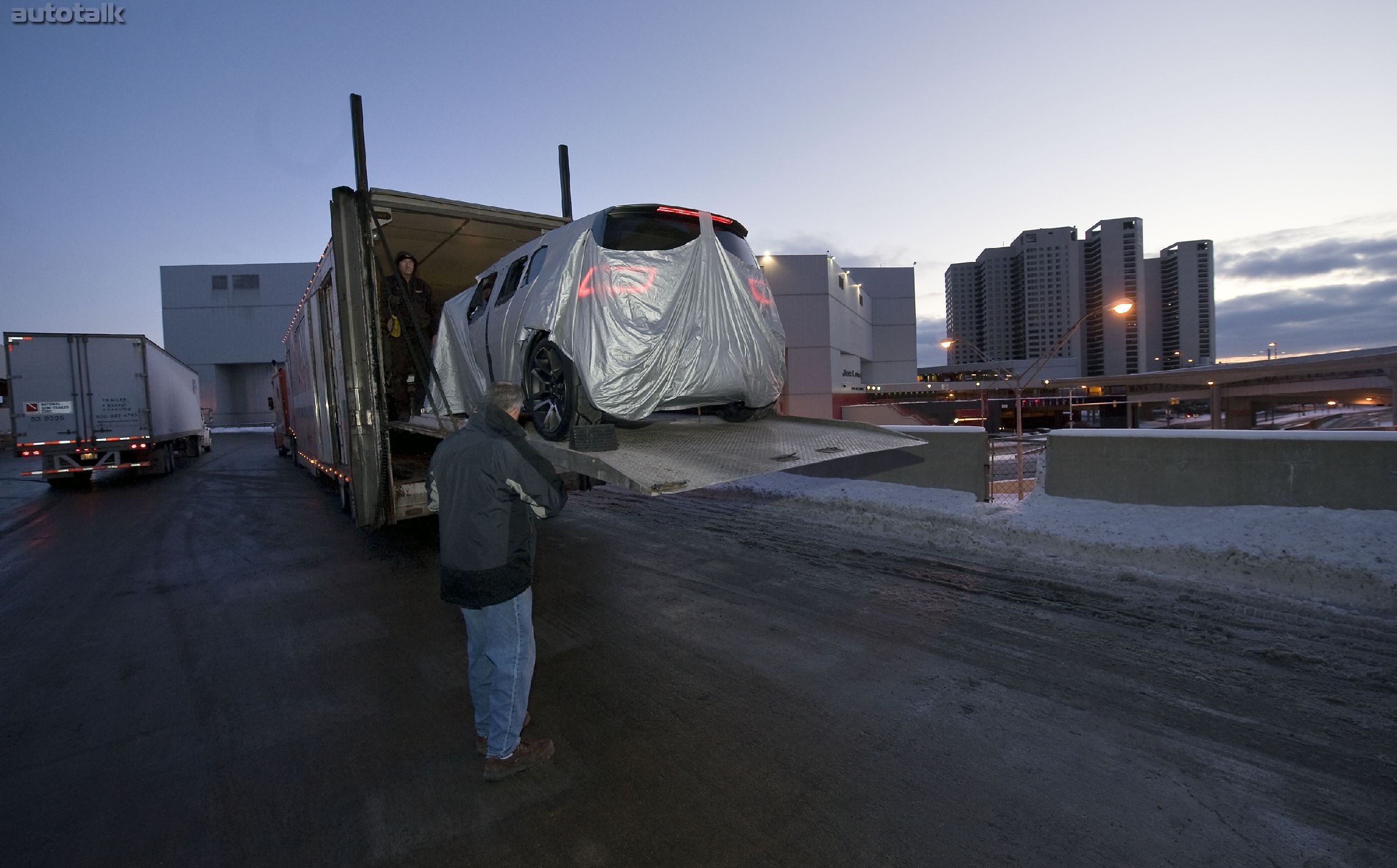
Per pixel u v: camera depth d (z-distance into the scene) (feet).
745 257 16.72
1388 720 9.53
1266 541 15.47
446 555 8.73
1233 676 11.02
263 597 18.44
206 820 8.27
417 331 18.12
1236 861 6.90
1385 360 112.57
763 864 7.10
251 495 41.01
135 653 14.33
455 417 20.99
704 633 14.03
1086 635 12.98
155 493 44.11
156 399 52.49
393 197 20.57
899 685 11.26
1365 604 13.46
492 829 7.90
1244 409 180.65
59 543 27.66
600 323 14.03
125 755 9.96
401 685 12.22
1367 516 15.25
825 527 23.16
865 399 196.65
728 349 15.43
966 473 22.75
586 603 16.26
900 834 7.52
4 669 13.61
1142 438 19.22
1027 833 7.45
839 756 9.20
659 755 9.42
